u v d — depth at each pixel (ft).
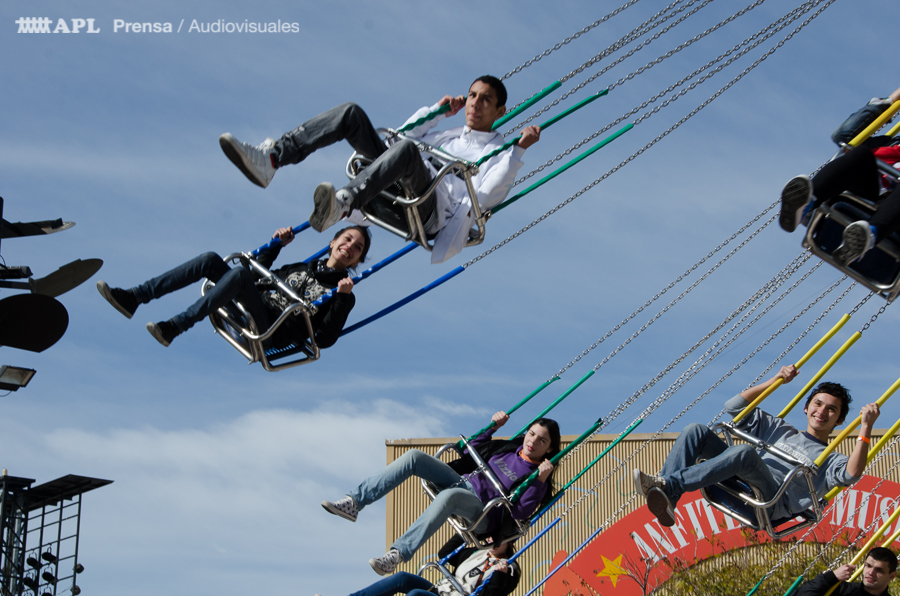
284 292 22.33
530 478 23.00
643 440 59.93
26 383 26.76
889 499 55.93
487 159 22.15
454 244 22.24
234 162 19.84
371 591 23.07
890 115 20.68
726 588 55.62
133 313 21.45
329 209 19.40
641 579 57.00
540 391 26.43
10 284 25.91
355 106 20.42
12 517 39.01
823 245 21.47
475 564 24.16
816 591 26.53
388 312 23.98
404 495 60.18
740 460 21.53
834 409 23.40
